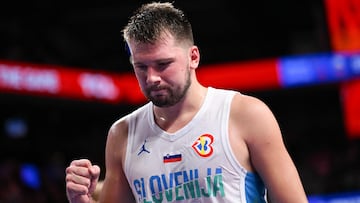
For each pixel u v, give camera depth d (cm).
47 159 2492
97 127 2819
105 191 700
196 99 645
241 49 3177
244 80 2483
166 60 603
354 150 2350
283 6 2852
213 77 2514
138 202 661
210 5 3006
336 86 2381
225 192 616
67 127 2812
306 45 2833
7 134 2759
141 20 612
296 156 2670
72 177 625
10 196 1897
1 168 1956
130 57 643
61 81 2292
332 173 2341
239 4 2944
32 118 2752
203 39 3225
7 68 2084
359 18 2178
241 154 624
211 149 623
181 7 3023
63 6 2881
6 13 2741
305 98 2938
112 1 2945
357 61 2270
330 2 2195
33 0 2773
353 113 2339
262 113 631
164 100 615
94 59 3128
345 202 2173
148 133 659
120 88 2600
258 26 3075
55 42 2923
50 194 2103
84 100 2400
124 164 672
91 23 3078
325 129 2925
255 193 634
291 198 615
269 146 623
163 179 638
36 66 2203
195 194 625
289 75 2439
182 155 631
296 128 2981
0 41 2677
